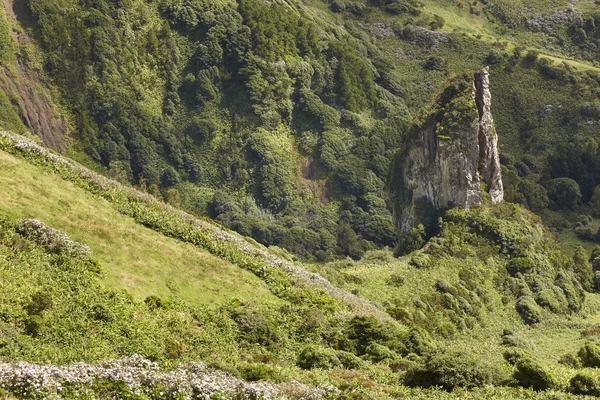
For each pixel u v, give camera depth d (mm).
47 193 50250
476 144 105125
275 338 45406
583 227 159875
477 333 78938
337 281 79188
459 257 94438
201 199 176375
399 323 65000
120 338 37062
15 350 31547
